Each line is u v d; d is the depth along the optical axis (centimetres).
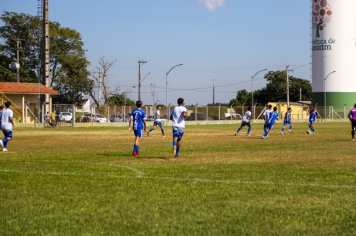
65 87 6731
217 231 470
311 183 766
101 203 611
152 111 5338
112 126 4422
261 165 1039
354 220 514
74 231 475
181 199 634
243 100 10894
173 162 1116
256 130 3353
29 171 941
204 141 1994
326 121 6575
